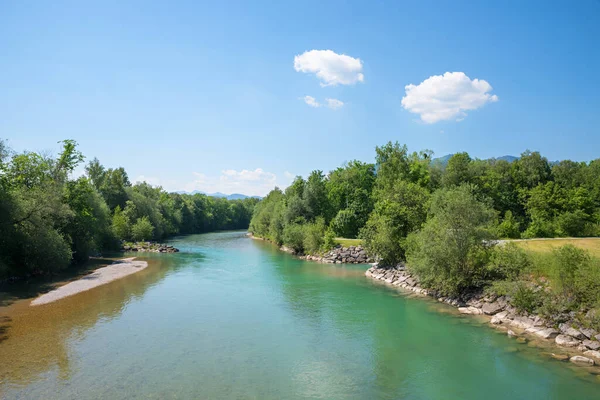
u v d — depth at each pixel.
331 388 15.89
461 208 29.25
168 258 59.56
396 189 49.22
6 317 25.30
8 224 35.69
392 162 75.75
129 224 83.94
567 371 17.14
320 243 62.00
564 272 21.95
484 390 15.66
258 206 144.12
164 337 21.83
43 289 34.12
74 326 23.55
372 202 74.75
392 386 16.08
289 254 66.81
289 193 96.69
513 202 70.12
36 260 39.22
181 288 35.34
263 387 15.88
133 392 15.20
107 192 90.31
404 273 39.09
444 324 24.36
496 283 26.08
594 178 71.69
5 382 15.88
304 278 41.16
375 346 20.69
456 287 29.44
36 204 38.56
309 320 25.42
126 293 32.94
